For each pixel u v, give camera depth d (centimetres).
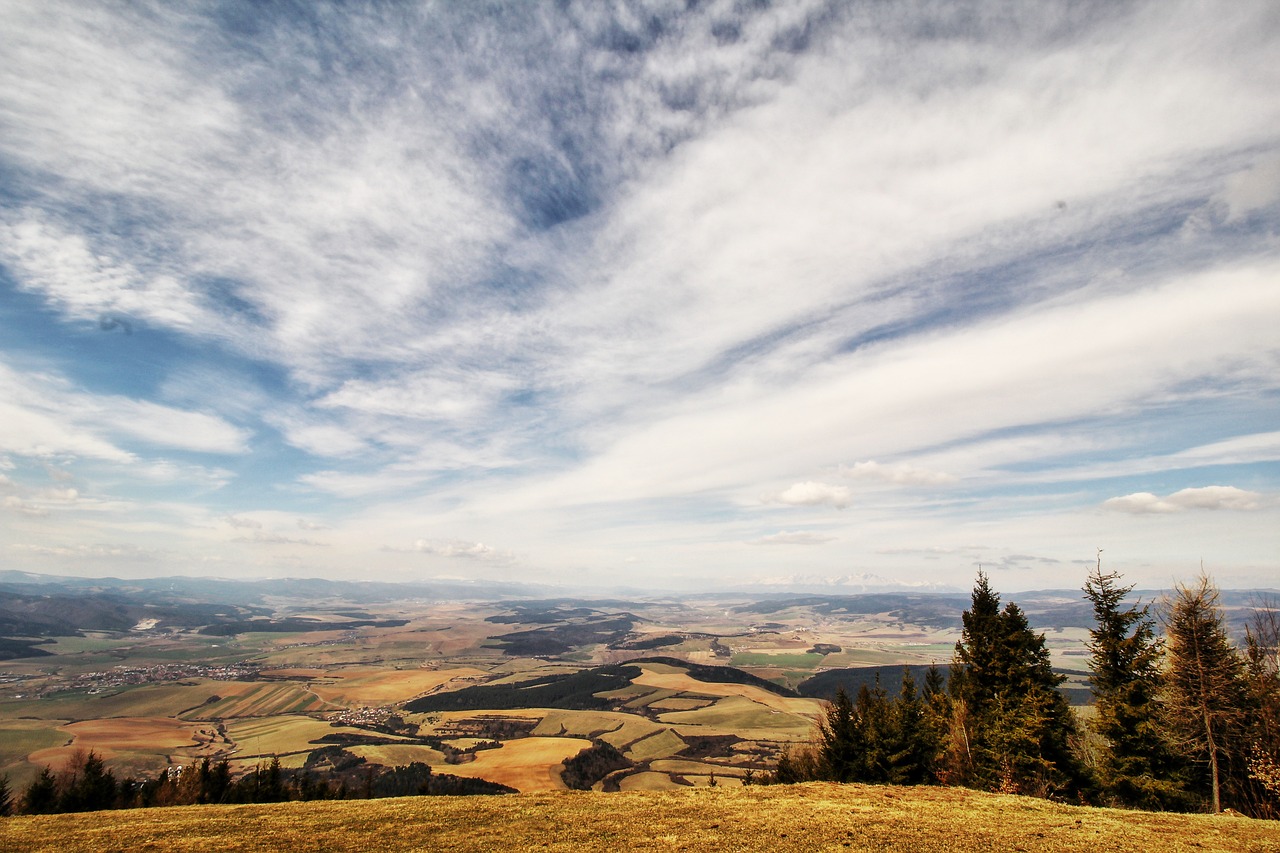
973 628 5103
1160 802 3634
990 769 4328
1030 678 4516
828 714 6059
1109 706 3900
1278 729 3609
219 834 2486
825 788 3622
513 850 2266
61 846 2323
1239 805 3647
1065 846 2314
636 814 2839
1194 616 3891
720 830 2542
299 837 2439
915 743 4981
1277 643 4094
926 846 2311
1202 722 3778
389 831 2530
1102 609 4084
